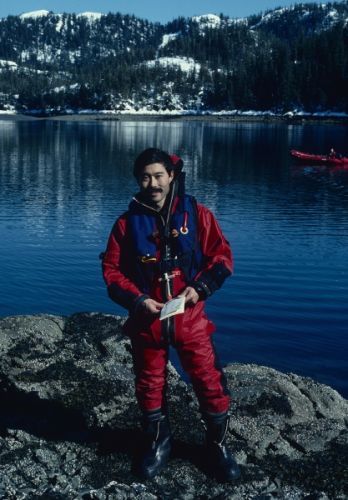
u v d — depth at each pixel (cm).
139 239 368
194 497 371
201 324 373
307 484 378
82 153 5756
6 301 1267
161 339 369
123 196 2920
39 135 9025
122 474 388
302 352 984
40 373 482
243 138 8612
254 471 388
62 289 1348
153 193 364
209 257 374
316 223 2198
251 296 1268
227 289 1313
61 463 402
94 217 2314
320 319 1137
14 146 6638
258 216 2356
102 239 1897
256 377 482
